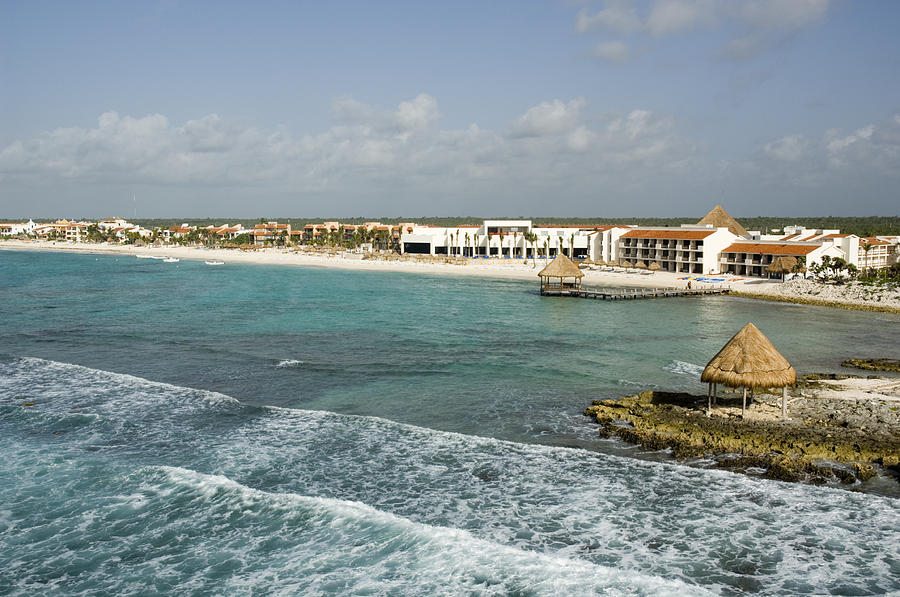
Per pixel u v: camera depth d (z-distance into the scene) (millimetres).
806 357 46781
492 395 35062
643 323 62875
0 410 31406
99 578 17734
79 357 44094
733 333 56844
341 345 48750
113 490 22641
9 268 145250
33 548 19156
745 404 30625
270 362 42531
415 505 21953
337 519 20453
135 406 32156
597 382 37844
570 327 59562
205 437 27984
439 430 29109
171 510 21250
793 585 17328
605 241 142000
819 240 114312
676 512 21359
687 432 28188
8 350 46469
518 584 17094
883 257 126250
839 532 20000
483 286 103312
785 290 89375
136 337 51688
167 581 17562
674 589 16750
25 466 24672
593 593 16703
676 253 123812
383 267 149625
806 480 23594
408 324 60031
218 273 132875
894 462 24406
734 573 17875
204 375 39000
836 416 30078
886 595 16859
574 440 28156
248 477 24078
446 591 16891
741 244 115062
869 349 49969
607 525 20547
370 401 33781
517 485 23438
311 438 27859
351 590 17031
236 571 17984
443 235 176125
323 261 171125
